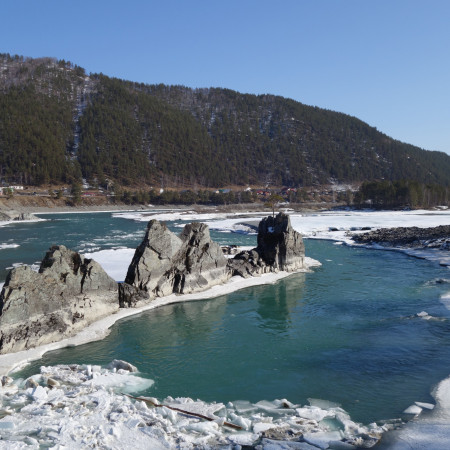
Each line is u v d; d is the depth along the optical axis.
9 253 71.31
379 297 43.62
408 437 19.41
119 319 37.19
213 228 115.25
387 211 193.00
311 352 29.97
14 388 23.78
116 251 71.38
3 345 28.42
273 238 57.00
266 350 30.47
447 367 26.81
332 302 42.34
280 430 20.27
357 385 24.91
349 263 62.91
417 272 55.50
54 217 167.38
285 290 47.28
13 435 19.11
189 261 45.78
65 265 33.72
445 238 79.25
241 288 47.94
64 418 20.34
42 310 30.84
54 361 28.42
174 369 27.42
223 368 27.55
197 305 41.81
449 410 21.72
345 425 20.45
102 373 26.22
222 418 21.08
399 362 27.84
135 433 19.44
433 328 33.81
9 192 197.38
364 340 31.92
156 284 42.66
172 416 21.09
